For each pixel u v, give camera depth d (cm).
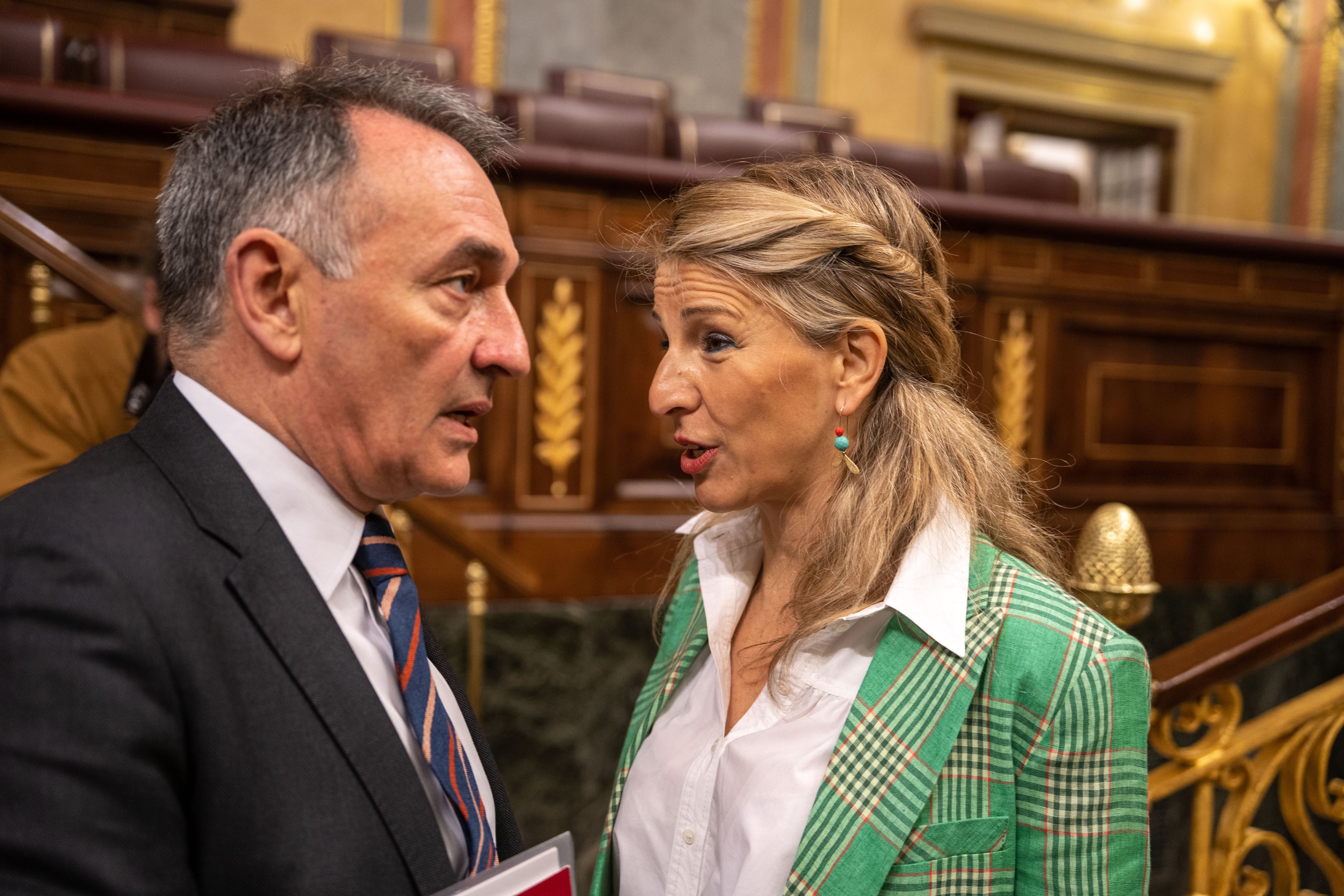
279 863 76
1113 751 94
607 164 340
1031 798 95
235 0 569
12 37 370
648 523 347
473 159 89
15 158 290
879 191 109
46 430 192
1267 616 143
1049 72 809
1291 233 464
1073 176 536
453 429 88
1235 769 143
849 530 103
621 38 692
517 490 338
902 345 105
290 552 85
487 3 660
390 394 85
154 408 89
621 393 349
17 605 72
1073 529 325
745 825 98
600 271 344
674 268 104
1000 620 98
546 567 336
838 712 101
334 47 475
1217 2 848
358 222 82
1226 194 866
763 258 98
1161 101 843
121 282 265
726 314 100
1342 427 455
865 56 761
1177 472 433
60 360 195
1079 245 411
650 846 109
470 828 87
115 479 81
